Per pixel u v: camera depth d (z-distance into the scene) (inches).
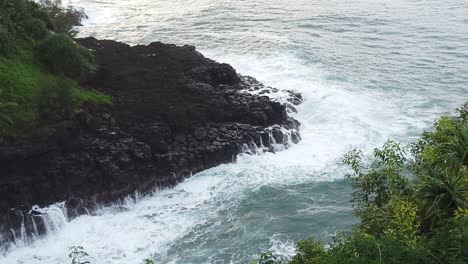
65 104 1322.6
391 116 1628.9
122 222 1182.9
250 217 1181.1
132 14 2760.8
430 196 708.7
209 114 1493.6
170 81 1640.0
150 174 1282.0
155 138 1358.3
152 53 1866.4
